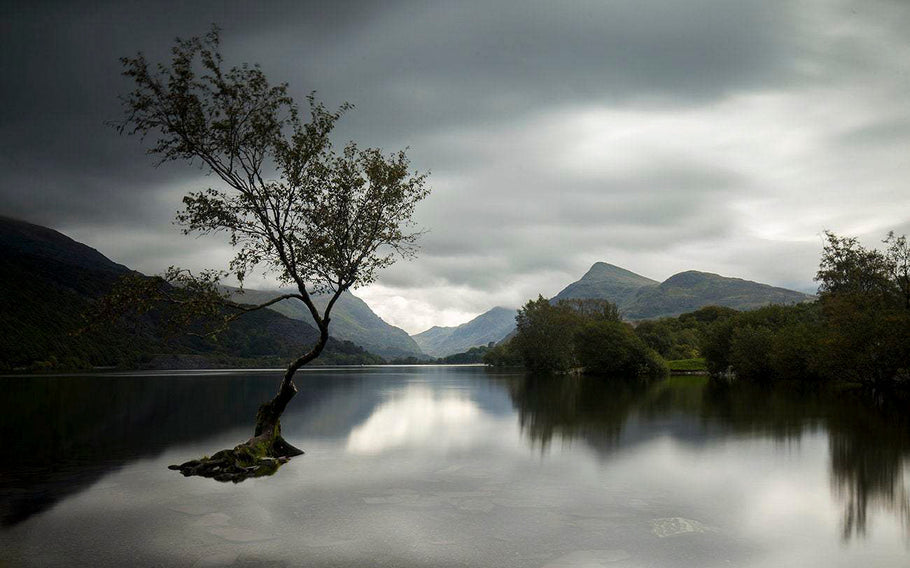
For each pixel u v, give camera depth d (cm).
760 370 8825
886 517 1483
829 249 8100
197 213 2416
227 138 2373
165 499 1694
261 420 2467
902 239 6756
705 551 1230
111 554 1214
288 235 2530
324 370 18262
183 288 2366
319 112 2544
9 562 1165
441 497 1711
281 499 1692
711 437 2931
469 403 5191
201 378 10550
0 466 2223
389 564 1159
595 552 1226
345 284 2612
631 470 2111
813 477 1967
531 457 2394
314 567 1139
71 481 1939
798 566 1144
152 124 2303
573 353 13462
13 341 14088
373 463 2275
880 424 3434
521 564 1158
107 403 4991
